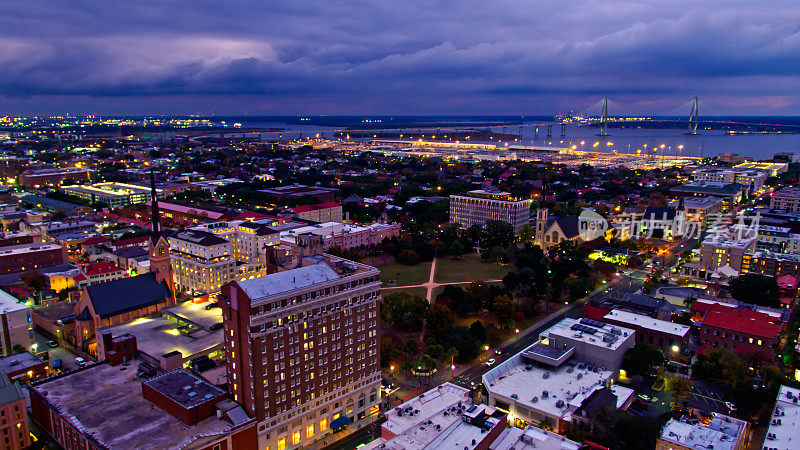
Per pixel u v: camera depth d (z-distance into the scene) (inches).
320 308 6801.2
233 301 6382.9
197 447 5762.8
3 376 6919.3
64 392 6983.3
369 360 7568.9
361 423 7401.6
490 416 6151.6
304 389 6786.4
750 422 7003.0
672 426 6038.4
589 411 6451.8
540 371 7780.5
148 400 6756.9
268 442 6481.3
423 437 5792.3
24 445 6599.4
